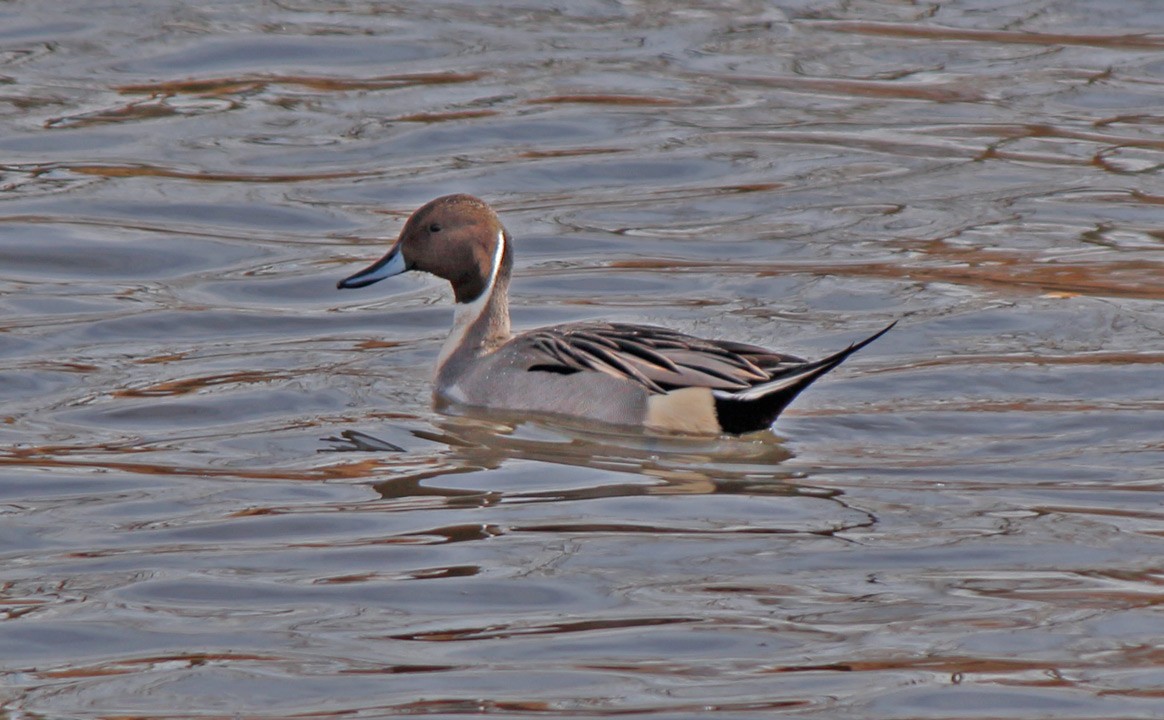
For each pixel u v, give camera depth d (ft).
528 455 39.68
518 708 26.71
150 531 34.81
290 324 51.26
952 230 59.57
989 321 49.93
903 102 75.92
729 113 74.43
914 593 31.30
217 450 40.06
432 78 78.59
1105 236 58.65
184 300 53.31
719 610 30.55
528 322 51.31
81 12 86.84
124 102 74.43
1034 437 40.81
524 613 30.55
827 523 35.06
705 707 26.76
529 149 69.72
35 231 59.52
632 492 37.04
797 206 62.75
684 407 41.14
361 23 86.94
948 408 42.88
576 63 81.10
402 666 28.40
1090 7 89.76
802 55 82.69
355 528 34.83
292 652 28.99
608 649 28.99
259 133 71.26
